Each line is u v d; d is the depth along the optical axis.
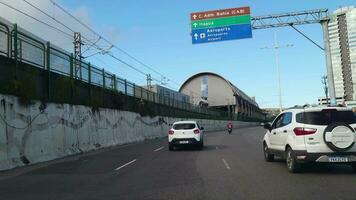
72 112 26.38
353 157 13.62
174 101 67.12
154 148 28.77
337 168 15.46
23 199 10.62
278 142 15.92
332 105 14.65
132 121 41.50
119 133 36.53
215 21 35.62
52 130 22.95
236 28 35.47
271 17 35.53
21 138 19.31
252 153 23.11
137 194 11.05
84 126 28.28
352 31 73.38
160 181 13.20
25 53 21.88
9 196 11.05
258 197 10.33
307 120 13.95
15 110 19.09
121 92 39.41
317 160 13.66
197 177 13.88
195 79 122.25
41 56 23.80
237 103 122.12
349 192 10.74
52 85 24.45
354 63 73.44
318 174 14.01
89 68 31.83
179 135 26.31
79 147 26.64
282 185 11.99
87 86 30.78
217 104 119.88
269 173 14.52
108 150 27.89
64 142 24.42
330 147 13.55
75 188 12.17
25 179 14.21
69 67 28.05
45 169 17.08
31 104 20.72
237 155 21.89
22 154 19.16
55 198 10.70
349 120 13.93
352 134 13.56
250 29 35.41
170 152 24.89
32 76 21.88
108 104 35.12
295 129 14.16
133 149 28.22
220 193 10.94
